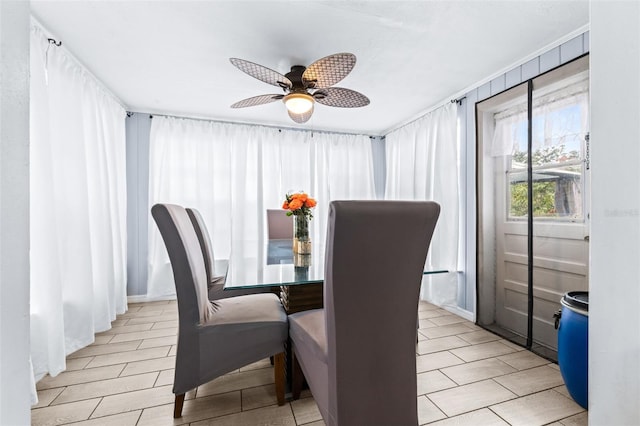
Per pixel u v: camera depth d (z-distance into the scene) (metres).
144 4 1.73
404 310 1.20
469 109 2.92
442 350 2.27
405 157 3.96
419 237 1.16
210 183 3.67
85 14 1.80
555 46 2.12
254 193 3.91
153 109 3.47
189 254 1.46
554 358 2.12
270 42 2.10
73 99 2.22
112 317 2.74
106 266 2.60
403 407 1.22
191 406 1.59
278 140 4.07
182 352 1.44
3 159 0.42
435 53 2.26
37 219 1.82
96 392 1.71
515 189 2.54
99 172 2.54
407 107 3.43
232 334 1.48
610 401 0.51
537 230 2.34
